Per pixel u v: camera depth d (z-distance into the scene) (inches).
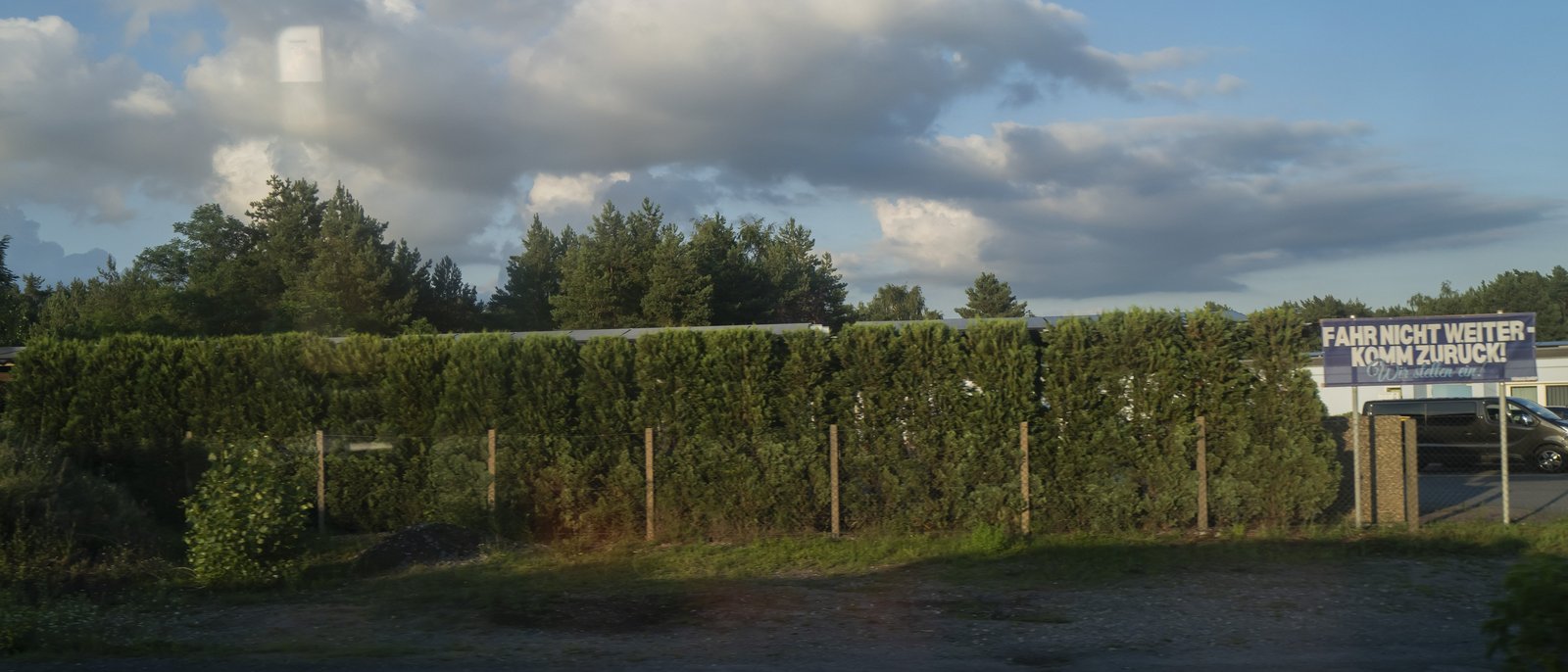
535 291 2506.2
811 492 523.2
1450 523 520.4
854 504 522.3
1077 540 494.9
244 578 416.5
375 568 450.3
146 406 579.5
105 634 329.4
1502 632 213.3
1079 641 323.0
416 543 472.1
